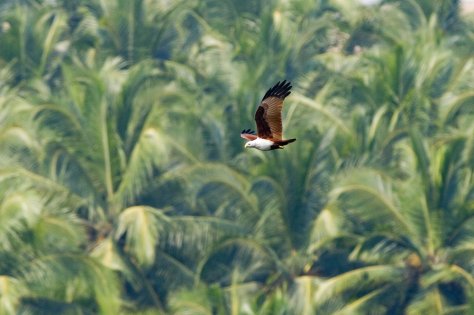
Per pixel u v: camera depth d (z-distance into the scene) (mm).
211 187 74938
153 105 77062
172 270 75500
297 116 76375
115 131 75688
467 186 69000
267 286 72938
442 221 69000
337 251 77062
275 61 91750
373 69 80750
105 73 80688
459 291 69812
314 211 72375
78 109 74938
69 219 73188
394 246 70438
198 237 74312
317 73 91688
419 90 78000
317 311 68750
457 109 79438
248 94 78062
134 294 79000
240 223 74500
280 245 73062
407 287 70188
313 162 71500
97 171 76250
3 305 63438
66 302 66812
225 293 65125
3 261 65875
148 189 77062
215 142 77062
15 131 74500
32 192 66750
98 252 74250
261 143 28859
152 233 73125
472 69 82312
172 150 76688
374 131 76000
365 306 69500
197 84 87938
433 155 68875
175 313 65188
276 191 71375
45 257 66250
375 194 69625
